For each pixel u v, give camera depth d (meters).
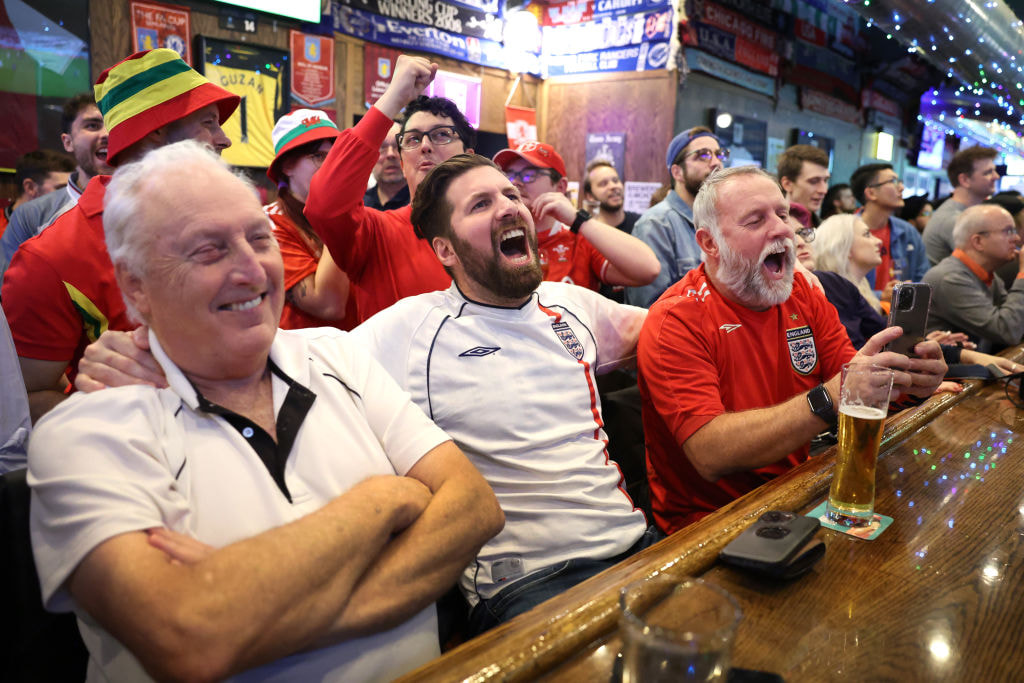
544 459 1.41
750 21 7.04
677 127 6.32
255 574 0.78
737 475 1.68
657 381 1.64
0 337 1.37
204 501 0.92
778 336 1.80
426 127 2.11
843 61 9.09
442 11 5.73
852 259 3.08
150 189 0.92
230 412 0.96
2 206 3.76
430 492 1.07
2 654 0.93
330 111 5.09
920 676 0.72
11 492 0.93
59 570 0.79
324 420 1.05
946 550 1.00
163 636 0.73
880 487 1.23
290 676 0.87
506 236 1.42
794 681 0.70
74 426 0.88
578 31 6.69
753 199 1.65
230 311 0.94
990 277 3.48
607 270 2.44
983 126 10.76
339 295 2.12
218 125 1.80
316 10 4.80
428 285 1.99
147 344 1.00
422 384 1.39
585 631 0.77
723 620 0.64
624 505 1.44
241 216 0.94
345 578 0.86
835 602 0.86
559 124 6.94
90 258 1.62
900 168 11.25
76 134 2.51
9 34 3.70
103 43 4.01
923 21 5.78
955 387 1.88
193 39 4.34
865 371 1.04
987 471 1.31
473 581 1.35
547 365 1.46
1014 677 0.72
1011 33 6.95
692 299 1.71
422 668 0.71
